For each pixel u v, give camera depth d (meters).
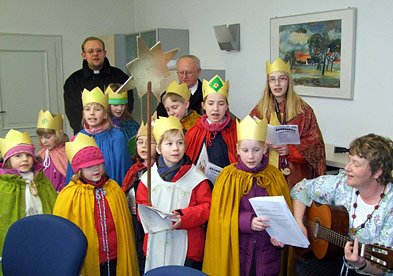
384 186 1.84
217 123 2.52
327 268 2.04
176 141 2.14
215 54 5.04
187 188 2.13
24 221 1.78
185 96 2.83
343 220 1.93
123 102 3.29
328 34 3.61
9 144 2.29
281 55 4.09
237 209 1.99
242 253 2.03
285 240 1.91
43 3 6.02
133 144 3.06
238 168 2.06
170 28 5.80
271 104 2.68
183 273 1.36
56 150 2.97
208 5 5.05
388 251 1.66
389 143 1.79
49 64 6.17
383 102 3.28
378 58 3.28
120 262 2.11
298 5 3.89
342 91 3.56
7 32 5.80
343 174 2.05
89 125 2.80
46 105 6.23
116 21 6.63
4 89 5.89
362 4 3.34
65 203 2.05
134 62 2.00
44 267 1.70
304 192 2.16
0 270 2.00
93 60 4.14
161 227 1.92
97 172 2.08
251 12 4.43
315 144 2.57
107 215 2.09
